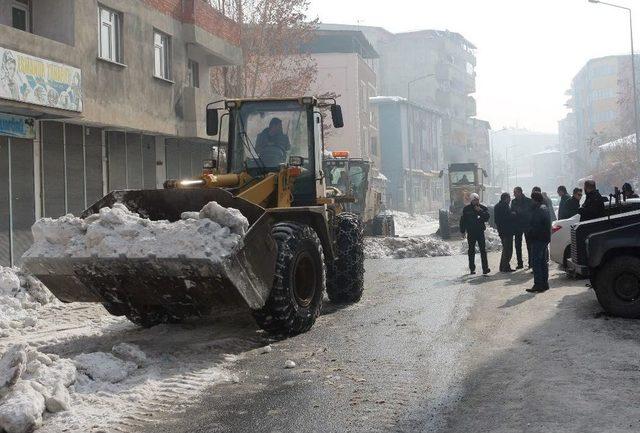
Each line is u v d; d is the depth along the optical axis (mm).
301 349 7734
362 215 26062
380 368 6746
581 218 12078
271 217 8422
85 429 5184
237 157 9656
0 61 12977
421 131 72500
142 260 7195
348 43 54406
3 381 5602
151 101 19562
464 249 21109
